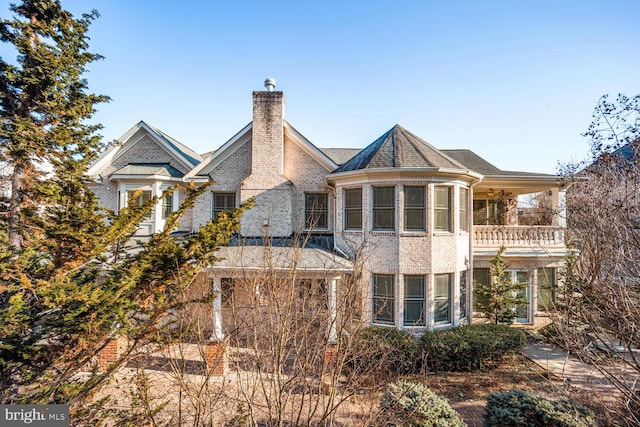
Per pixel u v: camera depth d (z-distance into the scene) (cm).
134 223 707
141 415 684
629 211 918
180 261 661
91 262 761
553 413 804
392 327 1384
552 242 1741
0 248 720
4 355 570
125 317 612
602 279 891
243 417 708
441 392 1130
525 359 1380
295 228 1759
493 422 854
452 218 1473
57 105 938
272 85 1762
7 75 903
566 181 1612
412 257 1416
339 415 945
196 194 723
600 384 1149
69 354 612
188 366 1236
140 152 1917
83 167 869
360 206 1517
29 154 930
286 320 762
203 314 1190
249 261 1273
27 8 959
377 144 1630
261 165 1708
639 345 727
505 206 2133
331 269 1247
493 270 1638
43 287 558
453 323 1450
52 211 730
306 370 748
